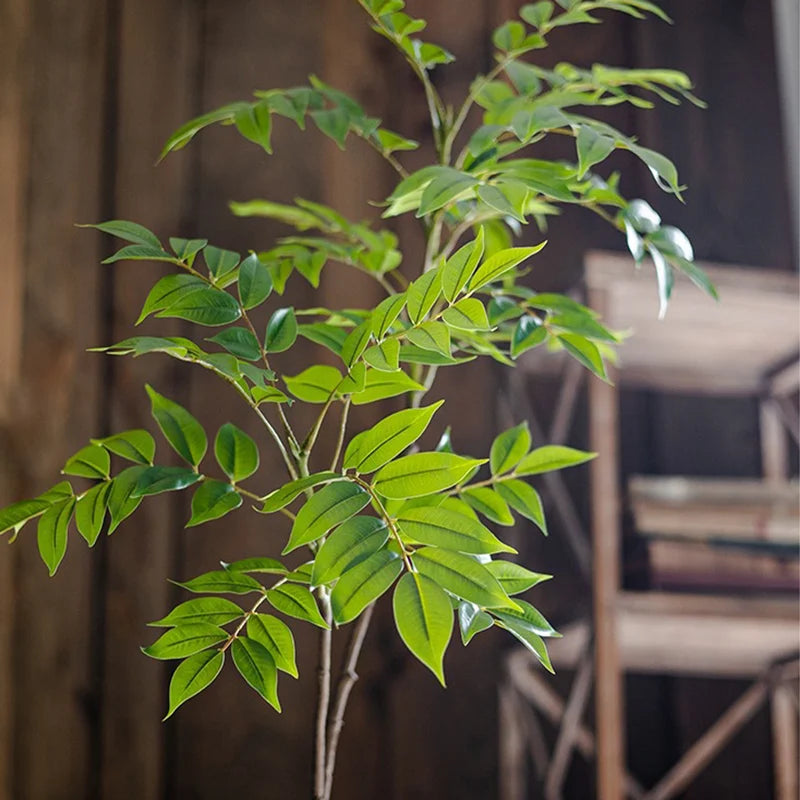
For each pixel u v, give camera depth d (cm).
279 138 318
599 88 252
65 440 304
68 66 312
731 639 289
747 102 338
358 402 228
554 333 241
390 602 311
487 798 310
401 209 241
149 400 307
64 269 308
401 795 308
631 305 288
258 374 222
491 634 314
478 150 234
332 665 307
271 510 215
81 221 309
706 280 240
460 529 200
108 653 301
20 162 308
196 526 307
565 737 290
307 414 311
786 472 325
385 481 213
